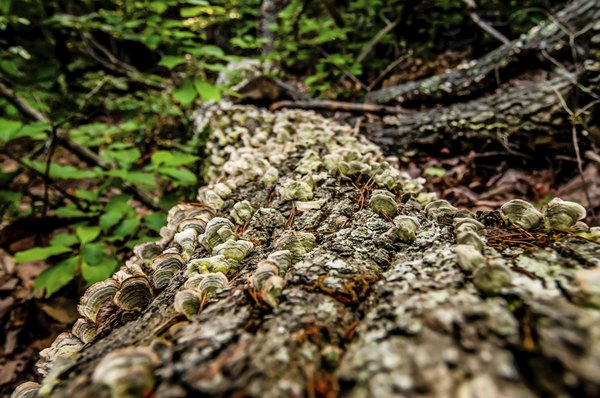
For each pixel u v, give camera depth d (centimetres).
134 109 649
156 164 335
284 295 103
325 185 190
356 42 789
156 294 137
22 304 310
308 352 83
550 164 364
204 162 426
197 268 134
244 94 510
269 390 72
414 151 420
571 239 112
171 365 81
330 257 123
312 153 232
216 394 72
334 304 100
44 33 701
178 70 863
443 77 522
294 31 681
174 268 147
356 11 830
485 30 617
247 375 75
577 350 62
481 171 384
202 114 529
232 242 145
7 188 343
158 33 411
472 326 75
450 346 72
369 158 221
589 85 362
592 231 114
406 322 82
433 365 69
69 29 717
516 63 461
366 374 72
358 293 104
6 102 407
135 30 548
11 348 285
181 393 73
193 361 81
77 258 270
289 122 364
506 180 365
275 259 122
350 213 162
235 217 175
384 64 720
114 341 107
